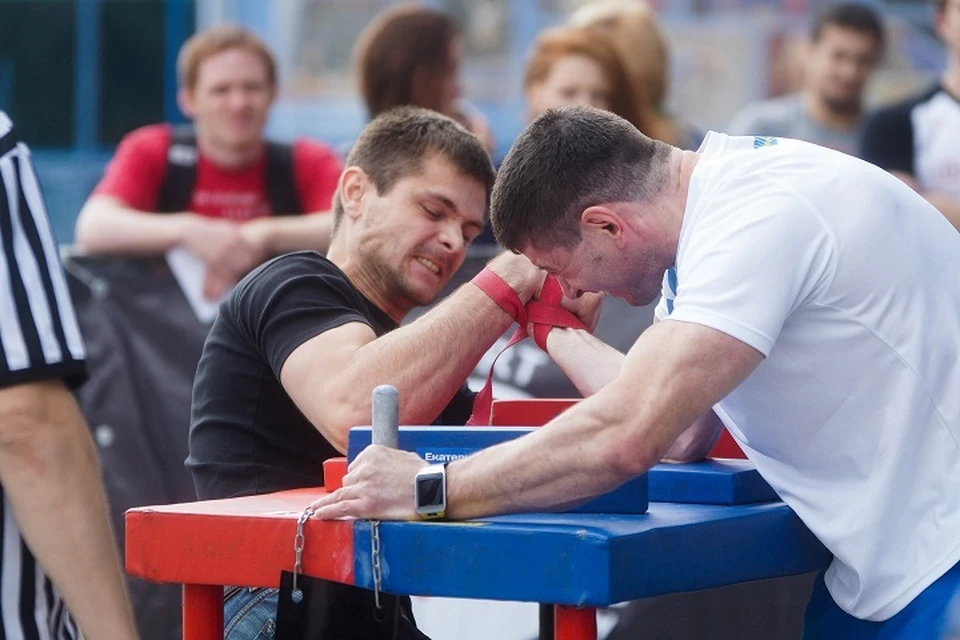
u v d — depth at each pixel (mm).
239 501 8156
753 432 8156
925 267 7852
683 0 23844
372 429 7734
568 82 15359
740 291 7289
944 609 7590
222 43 15391
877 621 7973
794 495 8094
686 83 23906
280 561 7457
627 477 7289
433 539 7160
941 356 7816
